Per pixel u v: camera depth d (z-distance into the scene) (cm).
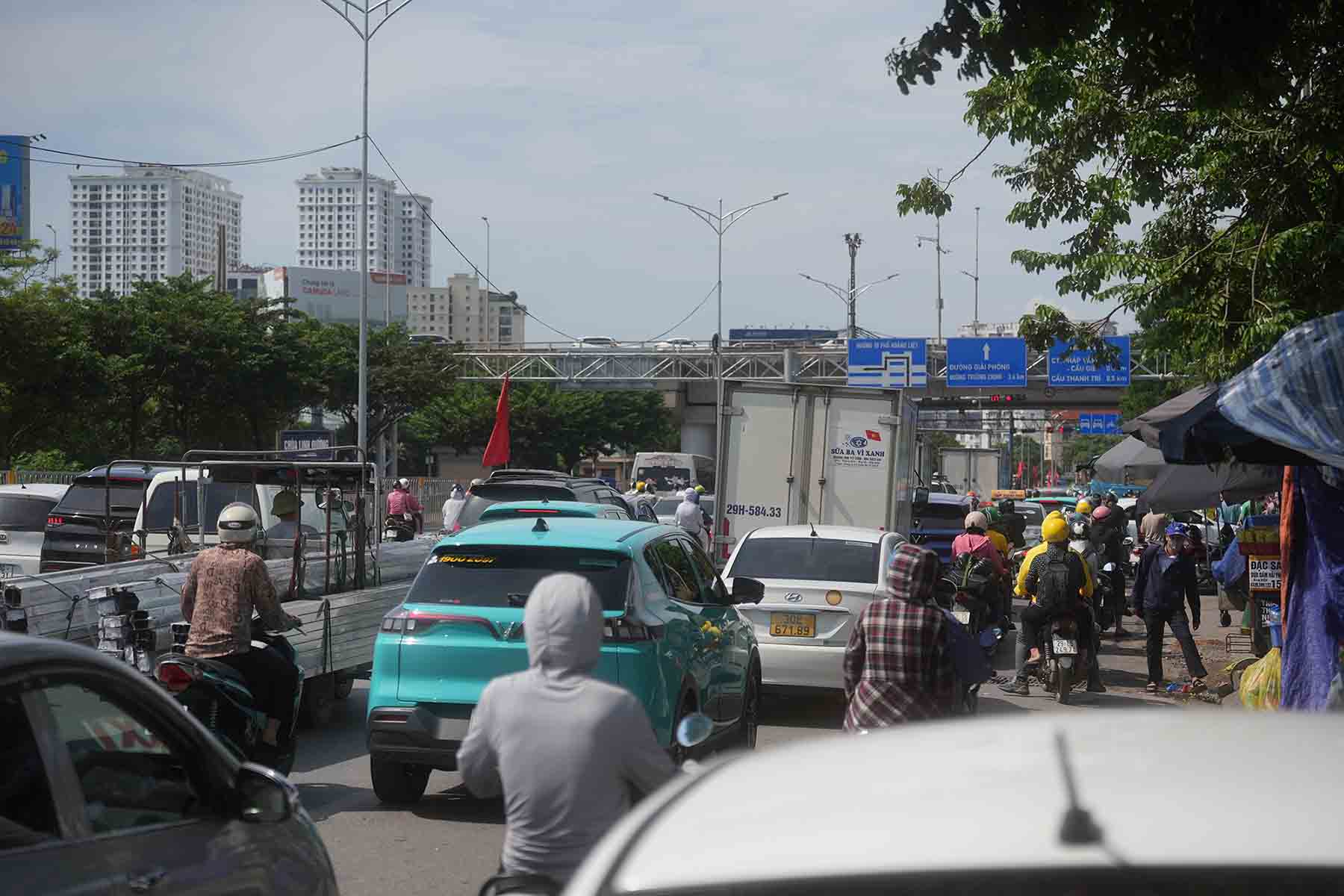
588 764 409
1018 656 1474
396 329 5525
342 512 1267
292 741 889
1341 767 206
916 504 2180
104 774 376
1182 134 1542
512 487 1930
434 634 827
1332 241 1385
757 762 254
